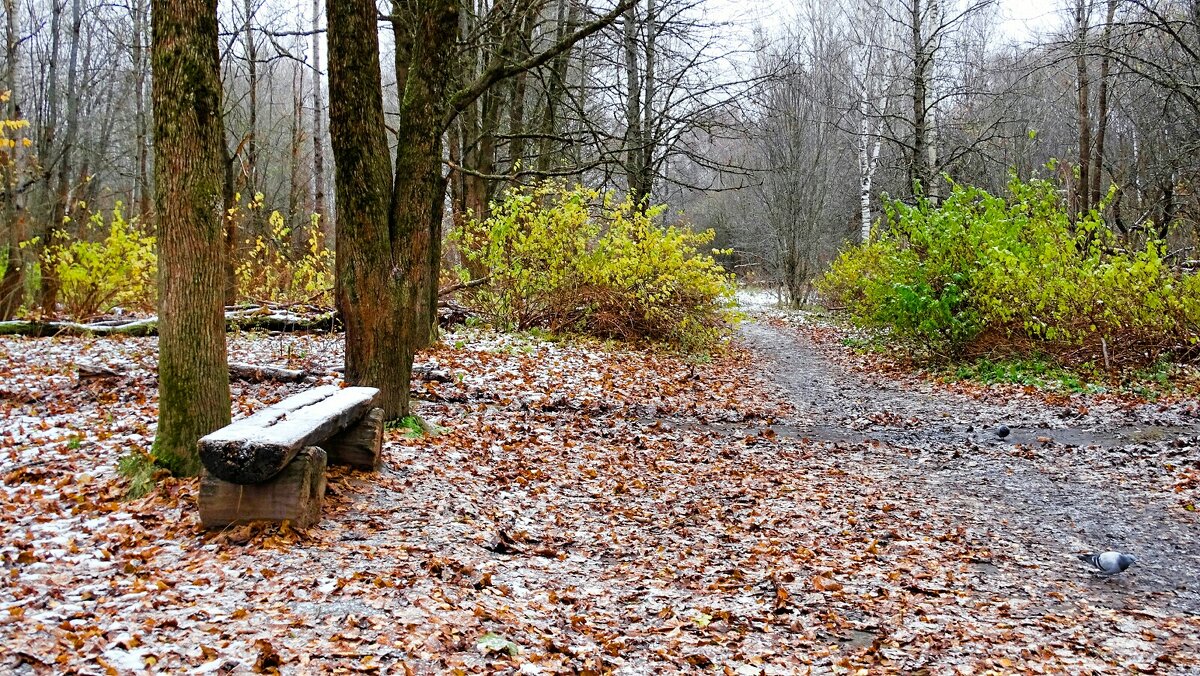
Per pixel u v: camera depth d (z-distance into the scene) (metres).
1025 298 14.34
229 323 13.90
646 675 3.92
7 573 4.29
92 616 3.84
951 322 15.08
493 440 8.27
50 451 6.65
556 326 16.44
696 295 17.44
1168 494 7.10
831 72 35.50
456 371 11.26
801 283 35.31
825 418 11.22
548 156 19.45
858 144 30.94
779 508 6.93
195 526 5.03
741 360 17.70
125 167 32.53
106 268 15.73
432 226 12.56
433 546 5.19
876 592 5.11
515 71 9.00
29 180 15.68
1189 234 21.30
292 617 3.98
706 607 4.84
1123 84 23.77
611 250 16.61
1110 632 4.51
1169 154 21.41
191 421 5.85
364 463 6.25
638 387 12.23
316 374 10.09
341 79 7.14
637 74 21.34
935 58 23.84
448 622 4.11
